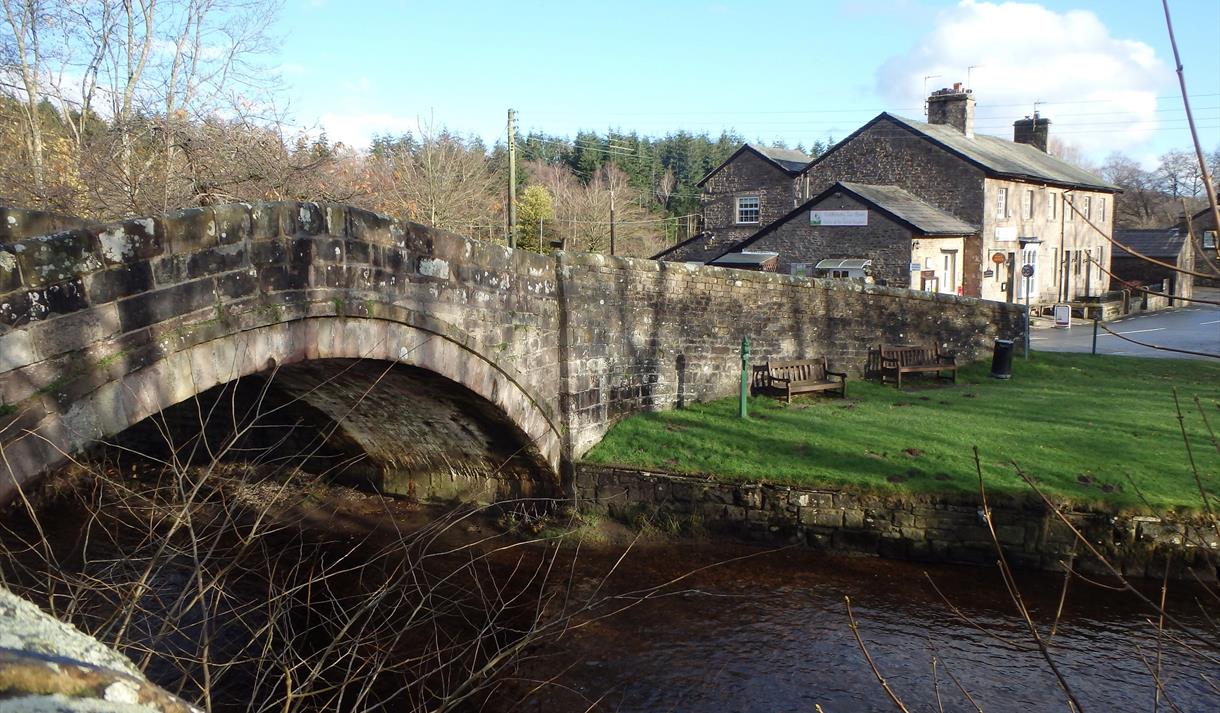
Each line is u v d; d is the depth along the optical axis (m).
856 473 10.27
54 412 5.08
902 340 15.70
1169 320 29.20
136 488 10.30
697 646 8.03
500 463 11.33
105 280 5.43
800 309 14.30
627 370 12.07
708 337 13.12
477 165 34.47
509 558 10.07
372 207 15.19
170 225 5.88
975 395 13.95
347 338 7.55
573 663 7.72
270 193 12.56
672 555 10.06
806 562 9.84
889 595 8.99
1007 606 8.72
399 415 10.80
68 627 1.78
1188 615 8.44
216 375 6.26
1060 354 17.98
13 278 4.91
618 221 43.75
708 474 10.56
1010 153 34.44
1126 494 9.42
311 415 11.44
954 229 28.25
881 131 31.59
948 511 9.67
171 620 4.40
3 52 12.30
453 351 9.01
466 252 9.11
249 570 5.90
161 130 11.92
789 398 13.16
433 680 7.25
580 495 11.07
